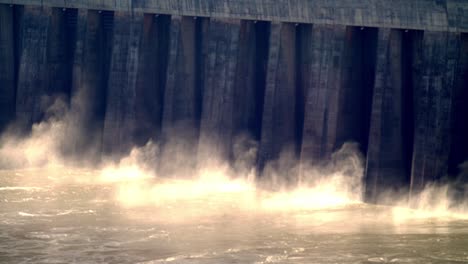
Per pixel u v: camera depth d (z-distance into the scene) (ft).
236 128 412.98
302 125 403.95
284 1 393.29
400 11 362.94
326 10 382.83
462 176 354.13
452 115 352.49
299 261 281.74
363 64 388.98
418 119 358.02
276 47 396.57
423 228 323.78
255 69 418.10
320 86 384.06
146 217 334.85
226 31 407.64
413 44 368.68
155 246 297.53
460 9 349.41
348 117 387.55
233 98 408.67
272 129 396.78
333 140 382.22
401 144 370.73
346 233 315.78
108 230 315.99
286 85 402.72
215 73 410.11
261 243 301.84
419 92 361.51
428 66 356.18
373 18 370.53
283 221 332.80
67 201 357.20
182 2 416.05
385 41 367.25
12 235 309.42
